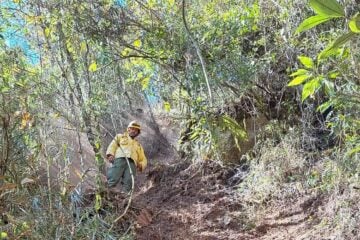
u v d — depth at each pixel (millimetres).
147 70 6227
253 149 6691
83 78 6078
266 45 6551
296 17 5840
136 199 6406
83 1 5609
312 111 6352
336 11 1624
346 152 4949
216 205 5602
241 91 6582
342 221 4445
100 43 5785
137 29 6016
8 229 3293
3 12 5527
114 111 7637
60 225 3535
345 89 4008
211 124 5961
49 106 4488
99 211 4430
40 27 5641
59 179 3973
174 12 5977
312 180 5398
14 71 4492
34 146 3910
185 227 5000
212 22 6059
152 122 8789
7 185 3172
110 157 6730
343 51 2906
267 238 4715
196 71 5793
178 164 7332
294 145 6184
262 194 5578
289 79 6559
